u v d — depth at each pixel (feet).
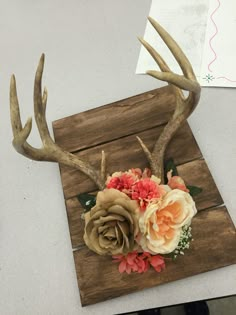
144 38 2.74
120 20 2.88
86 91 2.67
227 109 2.38
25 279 2.16
